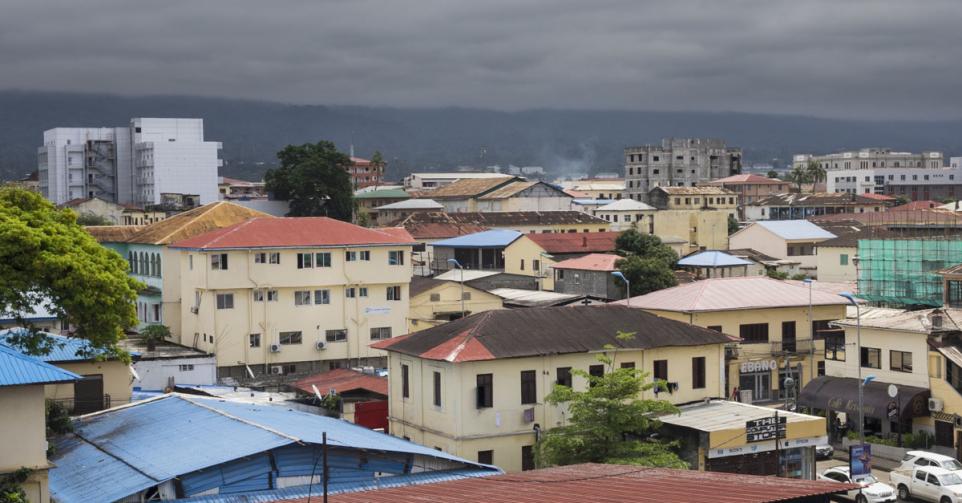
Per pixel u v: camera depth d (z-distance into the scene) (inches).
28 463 1445.6
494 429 2201.0
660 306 3161.9
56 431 1888.5
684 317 3075.8
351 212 7121.1
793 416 2249.0
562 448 1950.1
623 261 4571.9
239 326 3240.7
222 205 3941.9
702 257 4995.1
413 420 2331.4
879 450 2598.4
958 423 2500.0
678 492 1104.8
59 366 2107.5
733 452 2108.8
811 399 2773.1
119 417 1951.3
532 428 2239.2
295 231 3383.4
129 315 2006.6
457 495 1222.9
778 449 2155.5
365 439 1761.8
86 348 2087.8
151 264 3745.1
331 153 7057.1
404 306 3484.3
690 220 6363.2
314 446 1622.8
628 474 1344.7
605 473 1371.8
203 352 3090.6
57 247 1936.5
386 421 2534.5
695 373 2418.8
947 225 4813.0
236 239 3267.7
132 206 7524.6
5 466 1433.3
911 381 2645.2
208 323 3216.0
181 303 3422.7
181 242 3437.5
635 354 2341.3
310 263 3334.2
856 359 2795.3
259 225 3378.4
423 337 2374.5
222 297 3228.3
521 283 4817.9
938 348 2571.4
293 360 3309.5
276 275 3284.9
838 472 2236.7
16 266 1905.8
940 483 2162.9
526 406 2236.7
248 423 1745.8
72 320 1978.3
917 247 3661.4
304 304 3336.6
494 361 2207.2
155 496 1512.1
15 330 2208.4
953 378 2536.9
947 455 2522.1
